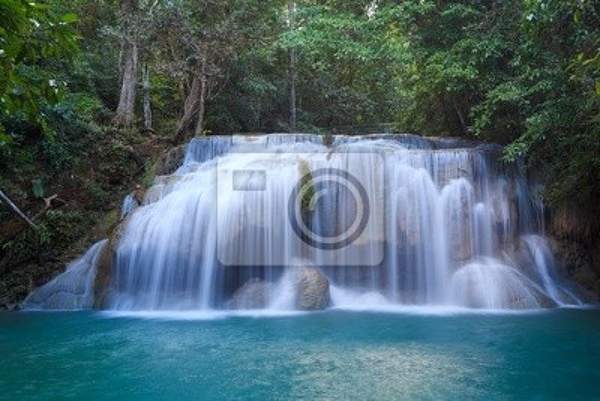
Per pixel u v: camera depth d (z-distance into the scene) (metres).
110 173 12.90
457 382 5.02
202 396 4.71
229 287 9.59
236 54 16.28
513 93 10.43
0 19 3.33
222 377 5.24
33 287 10.22
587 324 7.64
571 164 9.91
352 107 22.33
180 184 10.79
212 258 9.63
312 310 8.92
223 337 7.00
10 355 6.17
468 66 12.15
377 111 24.00
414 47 13.94
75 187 12.24
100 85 17.56
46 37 3.80
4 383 5.14
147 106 16.75
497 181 10.66
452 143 13.16
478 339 6.75
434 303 9.67
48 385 5.07
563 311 8.75
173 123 18.20
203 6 15.60
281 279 9.45
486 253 10.13
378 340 6.72
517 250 10.13
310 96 21.84
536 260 10.07
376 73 21.84
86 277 9.99
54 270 10.52
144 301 9.45
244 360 5.84
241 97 18.67
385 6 14.47
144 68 17.02
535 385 4.92
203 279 9.58
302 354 6.07
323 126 22.86
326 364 5.66
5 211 11.02
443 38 13.60
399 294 9.80
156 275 9.62
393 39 14.39
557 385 4.91
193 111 15.89
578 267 10.30
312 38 15.16
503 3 12.05
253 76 18.50
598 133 9.08
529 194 10.99
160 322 8.08
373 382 5.03
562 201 10.57
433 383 4.98
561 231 10.59
